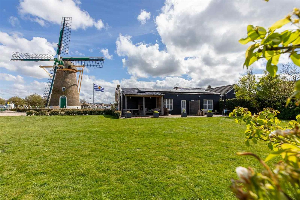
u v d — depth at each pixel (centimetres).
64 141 748
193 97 2461
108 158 536
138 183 387
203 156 543
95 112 2070
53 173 438
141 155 559
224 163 487
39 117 1720
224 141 730
